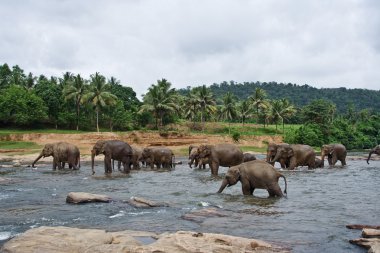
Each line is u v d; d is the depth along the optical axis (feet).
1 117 239.50
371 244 29.86
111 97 247.29
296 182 72.64
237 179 56.80
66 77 284.00
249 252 27.68
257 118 360.28
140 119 294.25
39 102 242.58
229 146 84.94
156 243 28.02
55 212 44.75
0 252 26.84
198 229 36.29
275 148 103.40
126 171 93.20
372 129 327.88
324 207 46.75
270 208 46.16
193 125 314.14
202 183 72.13
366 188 64.03
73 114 257.55
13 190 63.87
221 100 338.13
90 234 30.14
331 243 31.53
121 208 46.93
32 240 28.35
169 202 50.37
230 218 40.73
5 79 297.94
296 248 30.17
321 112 288.92
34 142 207.51
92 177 84.28
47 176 87.86
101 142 92.43
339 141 281.33
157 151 110.32
